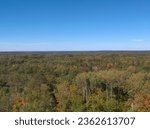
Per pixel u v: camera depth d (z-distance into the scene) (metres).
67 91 43.69
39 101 38.84
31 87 50.25
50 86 54.06
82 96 40.12
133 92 44.59
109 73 55.03
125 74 55.09
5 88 52.84
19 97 42.75
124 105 37.12
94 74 55.09
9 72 73.38
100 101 34.88
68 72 71.00
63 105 38.03
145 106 35.59
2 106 40.50
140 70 71.38
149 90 41.22
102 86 50.16
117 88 47.81
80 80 51.59
